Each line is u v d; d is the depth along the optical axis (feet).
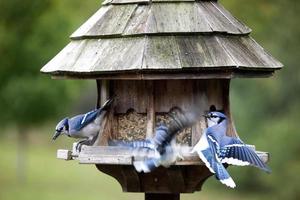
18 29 98.07
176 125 35.32
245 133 125.90
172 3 39.86
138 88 39.78
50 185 155.43
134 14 39.96
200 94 39.52
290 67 112.27
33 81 129.18
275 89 121.39
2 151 208.74
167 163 35.63
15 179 162.20
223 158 35.99
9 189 147.02
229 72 37.37
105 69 37.65
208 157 36.11
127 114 40.06
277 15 80.84
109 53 38.63
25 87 129.29
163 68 36.73
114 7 40.91
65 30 112.37
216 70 37.27
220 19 40.04
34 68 120.47
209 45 38.04
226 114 40.65
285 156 117.08
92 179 170.81
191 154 37.17
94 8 92.94
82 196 140.67
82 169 189.67
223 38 38.96
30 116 135.85
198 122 38.73
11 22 95.45
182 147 38.42
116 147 37.93
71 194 143.23
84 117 39.34
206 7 40.40
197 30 38.52
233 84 127.95
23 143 164.14
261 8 77.82
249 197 136.87
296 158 118.11
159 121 39.68
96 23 40.57
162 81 39.58
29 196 138.62
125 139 39.96
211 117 38.09
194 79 39.52
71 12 96.58
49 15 99.14
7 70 122.21
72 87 136.77
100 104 41.47
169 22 38.93
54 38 112.78
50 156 204.64
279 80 118.42
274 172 117.50
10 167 178.60
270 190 131.13
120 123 40.14
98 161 37.24
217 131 36.91
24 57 117.50
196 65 36.88
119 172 40.19
